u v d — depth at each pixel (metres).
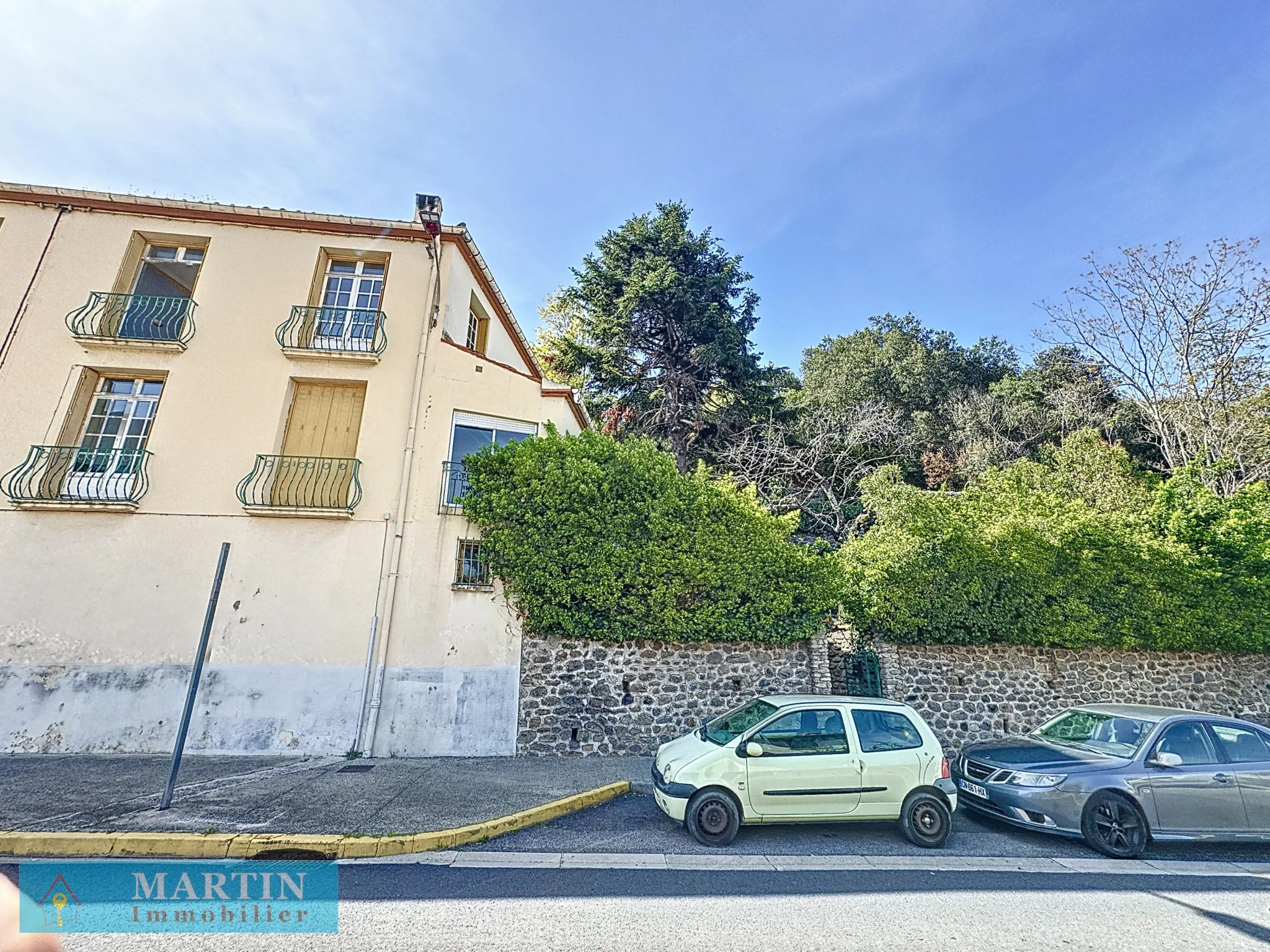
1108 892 5.66
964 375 35.56
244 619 10.43
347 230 12.88
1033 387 30.33
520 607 10.96
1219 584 12.62
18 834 5.89
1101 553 12.40
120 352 11.73
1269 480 19.09
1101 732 7.87
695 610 11.10
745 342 23.55
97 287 12.03
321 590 10.71
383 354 12.16
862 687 11.84
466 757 10.04
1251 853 7.09
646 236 23.47
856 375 33.38
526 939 4.33
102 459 11.18
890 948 4.39
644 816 7.59
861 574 11.95
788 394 30.81
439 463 11.64
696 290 23.06
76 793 7.32
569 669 10.80
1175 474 14.53
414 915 4.68
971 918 4.96
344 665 10.38
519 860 6.04
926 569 11.75
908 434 26.61
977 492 14.60
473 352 12.59
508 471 11.12
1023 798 7.12
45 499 10.53
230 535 10.84
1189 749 7.28
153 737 9.79
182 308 12.02
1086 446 22.11
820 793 6.78
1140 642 12.12
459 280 13.49
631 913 4.84
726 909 4.97
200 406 11.46
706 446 22.80
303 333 12.09
